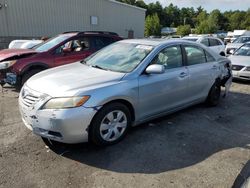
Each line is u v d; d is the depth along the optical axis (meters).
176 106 4.86
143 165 3.40
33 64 6.54
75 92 3.41
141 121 4.29
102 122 3.68
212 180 3.12
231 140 4.23
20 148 3.72
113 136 3.87
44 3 16.95
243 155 3.73
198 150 3.84
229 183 3.07
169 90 4.54
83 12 19.75
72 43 7.38
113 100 3.74
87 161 3.46
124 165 3.39
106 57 4.72
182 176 3.18
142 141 4.06
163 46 4.58
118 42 5.13
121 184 3.00
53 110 3.34
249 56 9.38
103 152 3.69
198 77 5.18
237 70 8.70
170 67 4.64
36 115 3.44
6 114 5.06
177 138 4.22
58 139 3.45
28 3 16.11
